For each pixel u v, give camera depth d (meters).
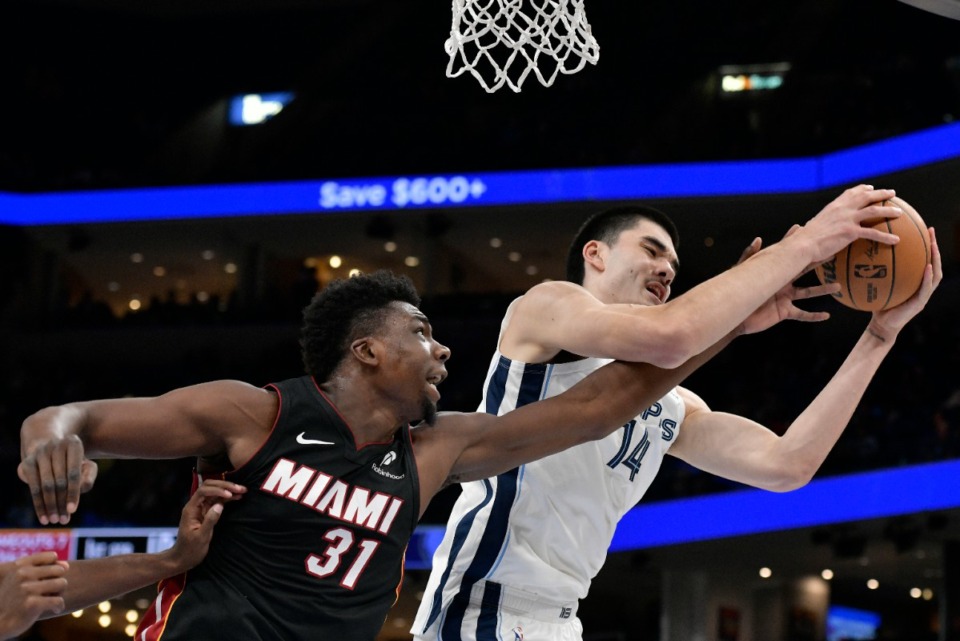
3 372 22.23
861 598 22.56
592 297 3.28
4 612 2.40
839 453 14.92
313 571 2.65
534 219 20.53
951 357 16.95
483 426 2.95
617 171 19.41
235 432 2.67
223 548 2.66
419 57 22.91
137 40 24.42
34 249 22.83
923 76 19.05
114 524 16.78
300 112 22.89
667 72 21.45
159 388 21.89
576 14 4.12
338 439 2.73
